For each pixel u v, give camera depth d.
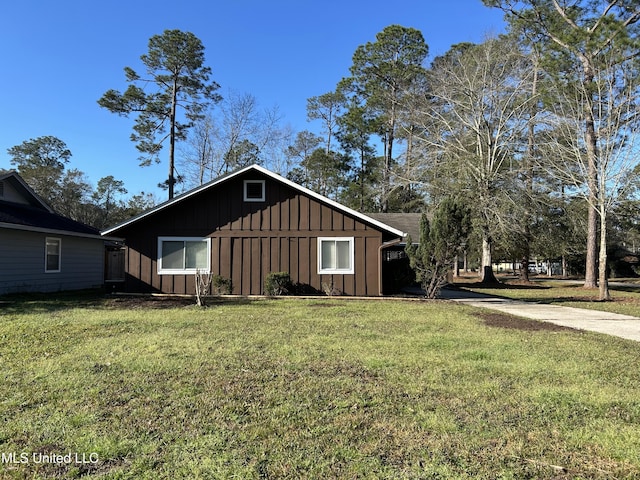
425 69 31.02
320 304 11.41
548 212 24.84
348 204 39.53
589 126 15.57
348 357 5.54
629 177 15.21
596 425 3.51
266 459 2.89
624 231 37.16
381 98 33.19
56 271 15.95
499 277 39.00
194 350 5.84
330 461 2.88
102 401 3.90
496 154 24.14
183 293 13.79
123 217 48.53
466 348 6.16
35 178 40.59
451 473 2.74
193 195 13.82
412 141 29.30
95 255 18.84
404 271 16.12
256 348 6.00
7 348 5.93
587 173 15.71
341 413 3.68
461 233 13.00
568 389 4.36
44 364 5.09
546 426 3.47
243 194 13.97
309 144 42.34
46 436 3.20
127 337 6.70
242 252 13.86
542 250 27.30
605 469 2.82
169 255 13.87
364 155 40.94
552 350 6.15
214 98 32.59
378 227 13.77
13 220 13.21
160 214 13.91
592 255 21.38
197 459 2.88
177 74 30.77
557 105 16.95
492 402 3.97
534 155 22.81
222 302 11.72
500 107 24.02
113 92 29.03
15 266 13.82
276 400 3.97
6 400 3.91
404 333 7.28
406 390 4.27
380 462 2.87
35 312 9.41
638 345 6.64
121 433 3.25
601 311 11.36
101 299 12.30
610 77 14.38
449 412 3.72
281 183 13.95
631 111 14.23
